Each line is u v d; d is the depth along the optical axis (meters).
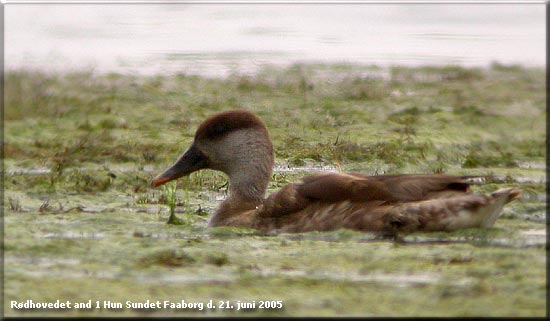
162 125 20.45
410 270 10.47
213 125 13.46
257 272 10.49
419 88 24.52
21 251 11.24
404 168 16.70
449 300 9.41
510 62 28.05
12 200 14.29
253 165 13.27
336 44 31.78
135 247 11.55
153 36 33.12
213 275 10.38
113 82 24.95
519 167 16.80
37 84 24.02
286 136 19.11
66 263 10.82
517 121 20.86
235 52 30.25
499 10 36.62
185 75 26.11
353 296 9.59
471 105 22.22
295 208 12.45
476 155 17.59
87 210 13.80
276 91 24.09
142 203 14.34
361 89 23.97
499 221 12.74
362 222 11.98
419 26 35.12
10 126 20.20
